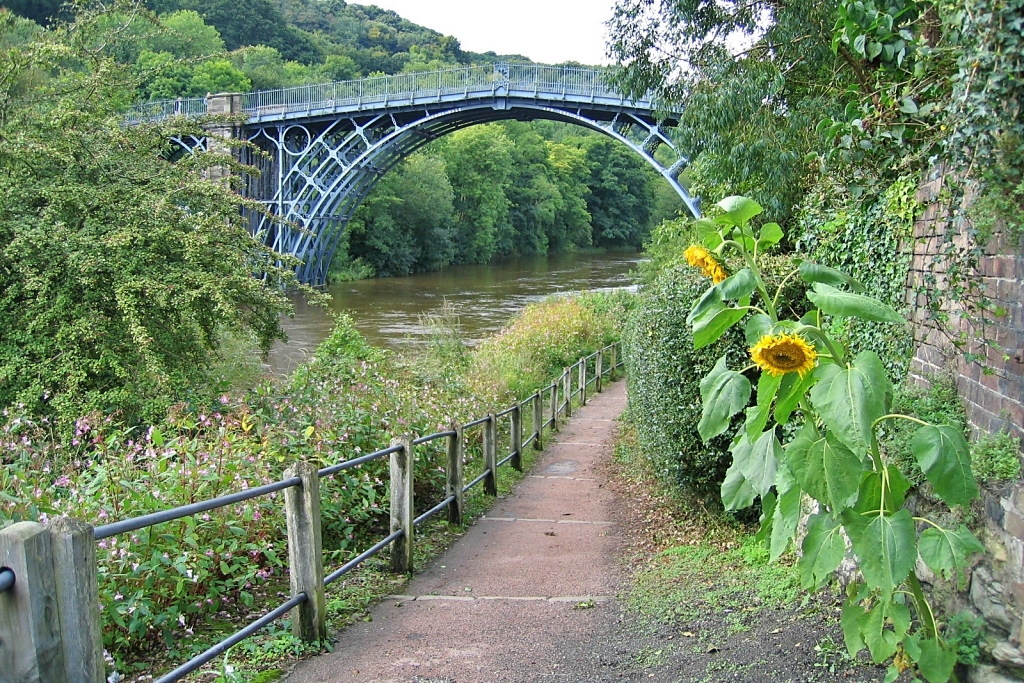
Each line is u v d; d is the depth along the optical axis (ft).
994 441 10.23
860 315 8.79
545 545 19.03
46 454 19.56
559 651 11.98
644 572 16.42
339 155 134.62
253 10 297.33
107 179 33.19
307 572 11.96
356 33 402.52
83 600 6.95
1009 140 10.18
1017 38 9.76
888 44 17.16
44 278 28.71
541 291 143.54
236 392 33.22
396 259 191.62
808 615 12.42
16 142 30.94
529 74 110.42
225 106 138.10
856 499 9.03
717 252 10.46
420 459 22.91
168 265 30.76
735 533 18.47
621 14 37.91
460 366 47.03
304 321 102.42
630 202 303.07
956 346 11.76
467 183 224.94
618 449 32.96
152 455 15.92
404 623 13.33
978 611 9.89
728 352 18.48
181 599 13.14
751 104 32.53
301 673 11.16
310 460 19.21
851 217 17.39
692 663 11.16
